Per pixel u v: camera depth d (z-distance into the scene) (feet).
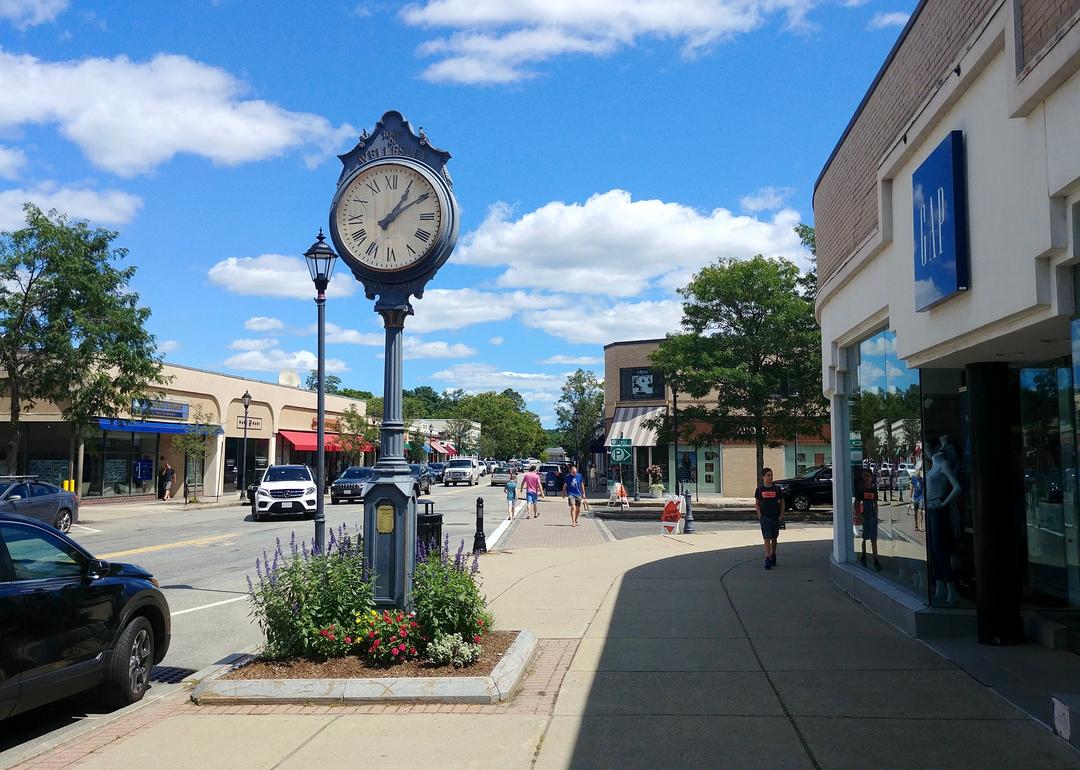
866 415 37.04
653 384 144.46
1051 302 18.85
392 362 26.53
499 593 38.17
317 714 20.63
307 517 88.38
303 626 23.63
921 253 25.95
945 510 28.37
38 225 83.25
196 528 78.33
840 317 39.06
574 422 227.61
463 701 21.26
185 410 123.54
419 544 27.66
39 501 67.92
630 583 40.91
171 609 37.70
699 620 31.27
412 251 26.25
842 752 17.19
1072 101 17.04
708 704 20.70
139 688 23.30
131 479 119.65
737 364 93.97
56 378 83.82
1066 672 22.81
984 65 21.57
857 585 35.29
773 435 96.78
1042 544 27.37
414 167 26.53
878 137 31.14
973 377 26.48
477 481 208.23
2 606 18.76
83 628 21.09
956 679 22.36
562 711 20.43
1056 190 17.80
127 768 17.28
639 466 132.87
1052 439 26.66
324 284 41.14
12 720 21.86
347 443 171.12
